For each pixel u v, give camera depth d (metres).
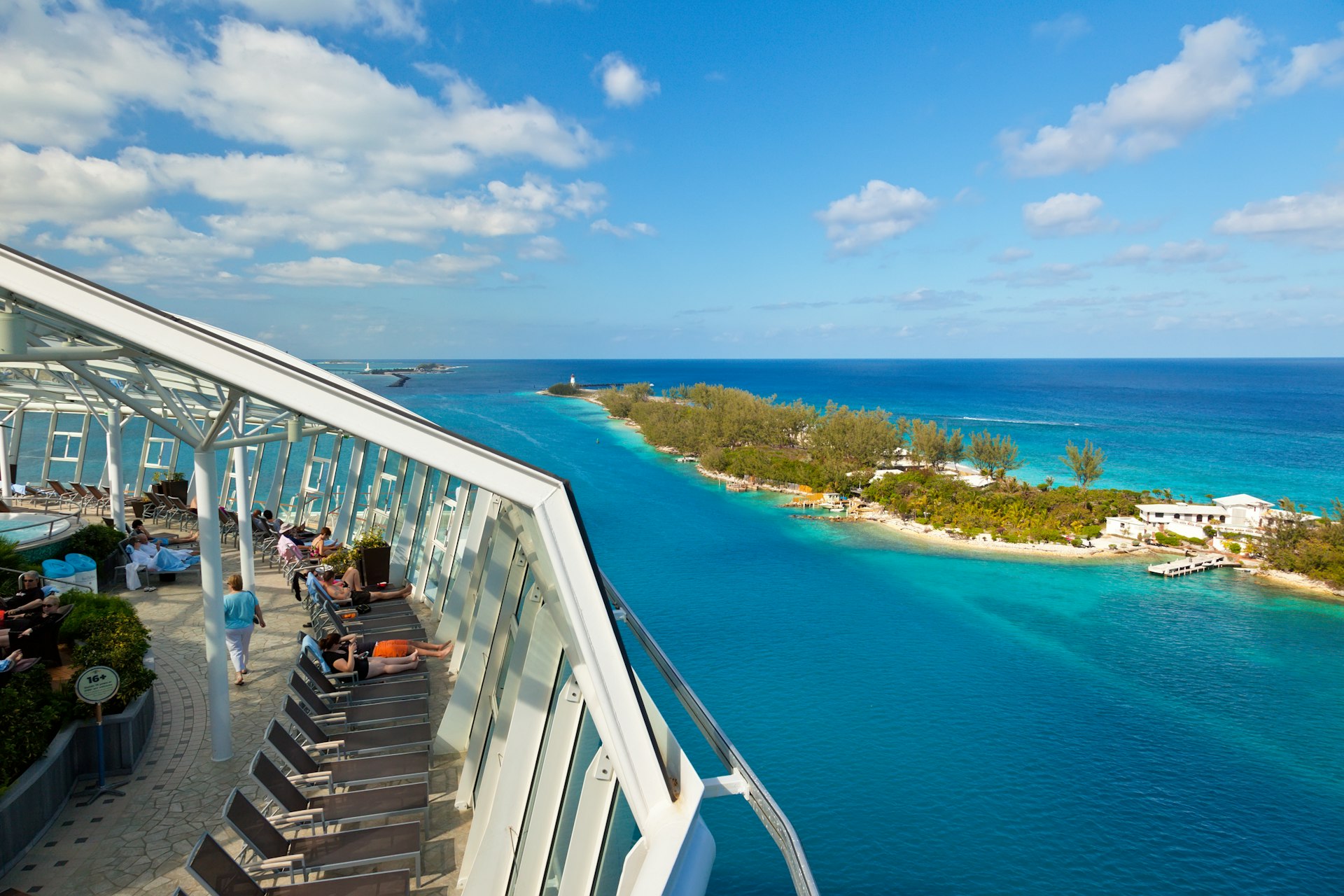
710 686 31.98
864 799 24.27
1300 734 29.09
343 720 7.72
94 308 4.32
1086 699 31.47
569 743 5.09
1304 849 22.30
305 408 4.16
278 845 5.52
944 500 64.00
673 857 2.85
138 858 5.98
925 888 20.33
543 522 3.83
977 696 31.56
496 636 7.66
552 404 173.12
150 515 19.36
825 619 40.03
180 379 12.20
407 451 4.00
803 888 2.42
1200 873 21.25
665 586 44.94
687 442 97.38
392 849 5.62
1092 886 20.50
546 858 5.10
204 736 8.06
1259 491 79.12
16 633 8.19
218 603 7.43
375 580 13.84
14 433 24.38
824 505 67.56
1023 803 24.23
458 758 7.76
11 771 6.09
